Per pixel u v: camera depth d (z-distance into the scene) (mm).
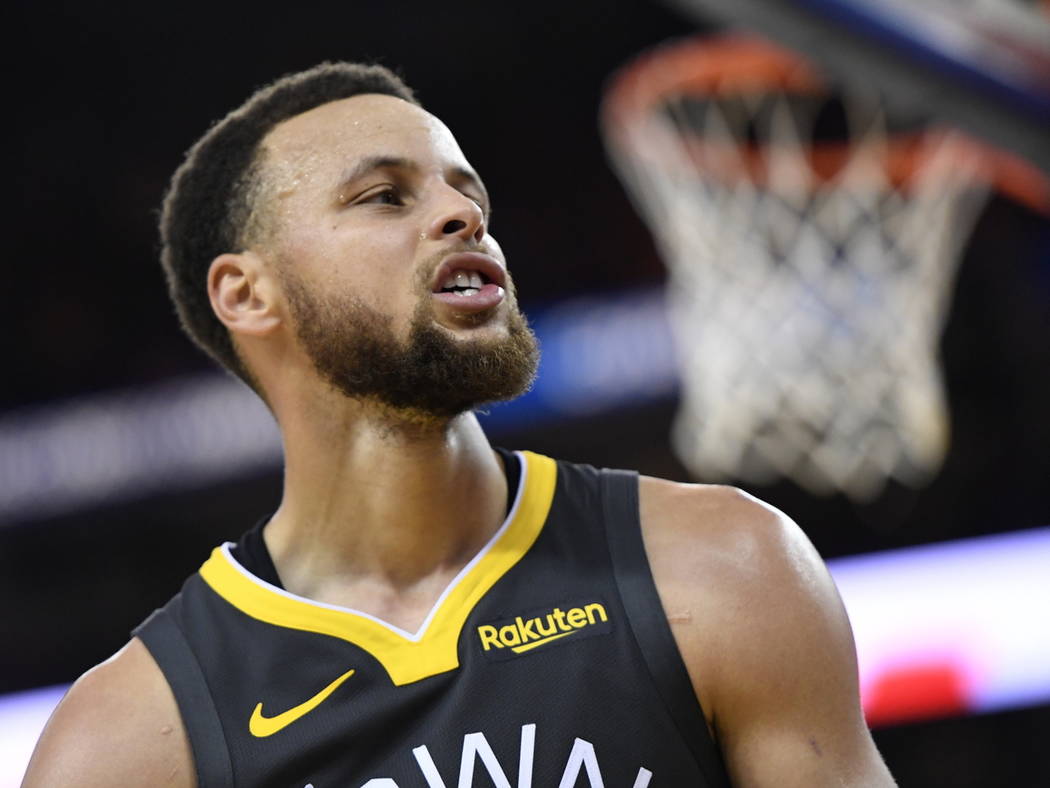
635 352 22328
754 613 4477
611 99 19766
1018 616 18406
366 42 29781
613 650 4496
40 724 20625
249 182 5160
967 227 19609
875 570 19203
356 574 4902
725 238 16922
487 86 29906
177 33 29531
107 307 27906
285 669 4645
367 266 4738
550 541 4852
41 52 29516
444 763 4367
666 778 4340
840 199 17031
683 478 22828
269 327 5070
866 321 16516
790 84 18500
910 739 23672
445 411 4715
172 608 4984
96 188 29109
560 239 27453
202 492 24391
